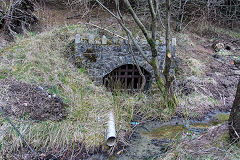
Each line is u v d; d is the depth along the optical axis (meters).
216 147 3.81
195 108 5.75
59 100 4.80
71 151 4.07
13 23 7.21
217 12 10.41
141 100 5.77
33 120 4.27
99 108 5.06
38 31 7.59
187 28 9.87
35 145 3.96
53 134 4.20
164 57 5.78
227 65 7.89
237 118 3.75
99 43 5.60
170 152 3.97
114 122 4.70
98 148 4.22
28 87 4.75
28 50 5.95
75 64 5.81
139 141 4.59
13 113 4.20
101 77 5.86
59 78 5.43
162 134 4.84
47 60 5.78
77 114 4.73
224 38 9.77
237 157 3.51
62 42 6.52
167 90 5.24
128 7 4.38
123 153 4.23
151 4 4.34
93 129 4.50
